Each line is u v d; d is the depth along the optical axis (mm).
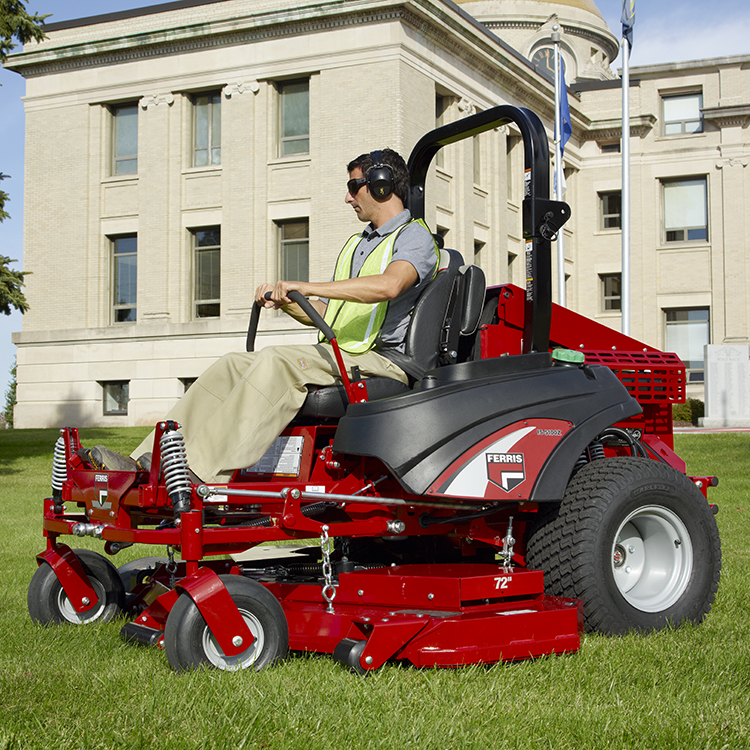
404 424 3547
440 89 24031
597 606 3842
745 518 8250
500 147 27078
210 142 24703
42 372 26078
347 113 22453
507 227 27500
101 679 3100
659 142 32031
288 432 3855
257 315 3934
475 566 3916
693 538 4156
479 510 3871
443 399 3635
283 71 23250
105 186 25578
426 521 3865
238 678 3039
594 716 2766
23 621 4203
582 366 4070
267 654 3258
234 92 23859
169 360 24500
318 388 3783
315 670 3230
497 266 26734
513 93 27406
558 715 2775
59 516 4094
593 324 5086
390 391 3908
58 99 25953
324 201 22766
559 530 3906
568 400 3900
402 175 4301
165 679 3068
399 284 3822
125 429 23172
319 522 3588
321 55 22719
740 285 30969
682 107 32219
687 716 2775
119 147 25875
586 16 36875
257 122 23672
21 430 24531
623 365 4973
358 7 22000
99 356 25391
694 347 31891
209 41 24031
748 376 25797
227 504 3670
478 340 4262
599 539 3859
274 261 23734
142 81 24922
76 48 25172
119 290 25891
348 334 4008
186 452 3584
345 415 3684
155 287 24828
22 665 3328
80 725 2648
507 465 3670
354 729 2637
